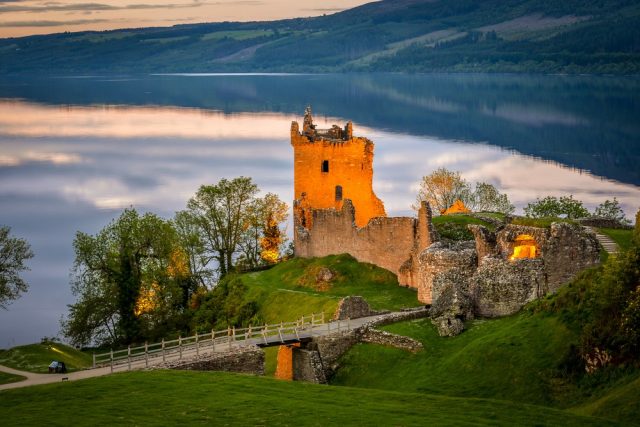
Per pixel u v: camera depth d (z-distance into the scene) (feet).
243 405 226.38
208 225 564.71
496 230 372.58
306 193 550.77
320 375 304.91
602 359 237.86
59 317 634.43
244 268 544.21
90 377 262.26
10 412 224.33
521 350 260.01
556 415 214.48
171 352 303.89
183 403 228.63
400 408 223.92
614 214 550.36
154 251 488.02
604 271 251.19
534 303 287.89
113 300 460.96
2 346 567.18
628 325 233.76
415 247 425.69
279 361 322.75
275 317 431.43
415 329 309.83
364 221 552.00
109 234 487.61
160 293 474.49
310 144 550.77
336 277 450.30
